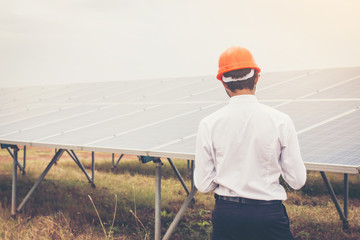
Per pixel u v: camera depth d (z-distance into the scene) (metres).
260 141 2.04
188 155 3.53
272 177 2.09
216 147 2.14
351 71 6.89
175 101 6.73
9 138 5.59
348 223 5.55
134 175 10.16
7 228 5.11
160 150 3.81
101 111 7.01
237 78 2.11
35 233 4.86
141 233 5.28
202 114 5.26
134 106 6.95
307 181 8.42
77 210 6.15
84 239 4.82
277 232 2.09
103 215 5.99
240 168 2.10
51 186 8.37
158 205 4.31
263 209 2.07
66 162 12.84
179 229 5.48
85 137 5.04
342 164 2.71
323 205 6.91
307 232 5.32
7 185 8.55
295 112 4.58
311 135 3.58
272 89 6.39
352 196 7.70
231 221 2.12
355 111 4.18
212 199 7.28
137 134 4.75
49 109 8.21
